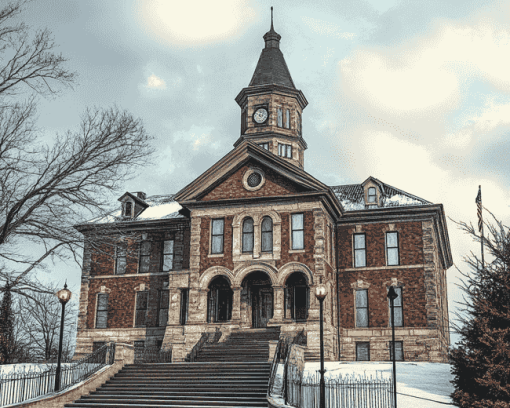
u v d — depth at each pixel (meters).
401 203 39.81
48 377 24.77
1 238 23.84
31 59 25.34
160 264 42.00
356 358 38.00
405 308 37.94
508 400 17.98
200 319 35.78
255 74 47.16
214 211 37.53
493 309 18.81
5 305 34.66
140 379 26.38
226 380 25.33
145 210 44.91
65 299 23.64
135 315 41.50
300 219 36.03
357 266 39.59
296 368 25.95
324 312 34.38
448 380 25.19
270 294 37.91
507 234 19.42
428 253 38.34
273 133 43.91
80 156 25.20
